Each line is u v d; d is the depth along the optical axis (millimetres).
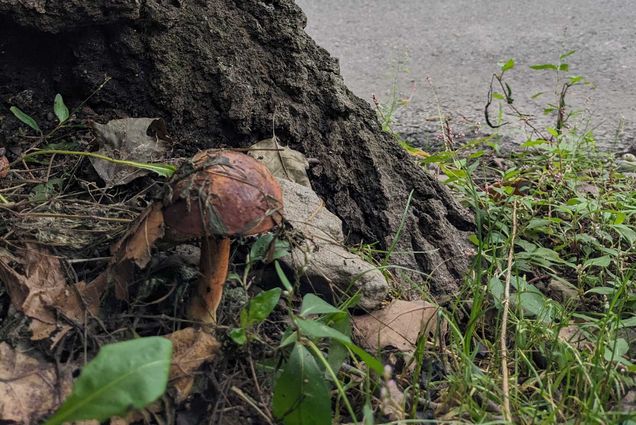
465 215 3090
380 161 3029
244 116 2867
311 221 2604
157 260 2344
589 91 5352
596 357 2311
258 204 2006
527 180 3586
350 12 7031
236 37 2949
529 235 3148
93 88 2820
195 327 2180
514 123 4793
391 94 5402
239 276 2463
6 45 2754
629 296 2736
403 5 7152
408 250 2881
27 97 2805
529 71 5719
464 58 6012
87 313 2188
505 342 2496
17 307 2178
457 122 4844
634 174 3807
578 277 2887
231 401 2113
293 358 1990
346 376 2273
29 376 2037
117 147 2707
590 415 2096
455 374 2336
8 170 2641
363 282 2479
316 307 2068
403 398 2148
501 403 2225
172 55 2848
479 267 2607
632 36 6258
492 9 6973
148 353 1666
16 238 2383
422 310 2516
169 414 2025
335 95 3012
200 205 1963
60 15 2627
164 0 2828
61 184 2670
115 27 2768
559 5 6996
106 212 2545
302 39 3074
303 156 2852
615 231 3178
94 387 1611
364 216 2922
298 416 1979
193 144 2887
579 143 3898
